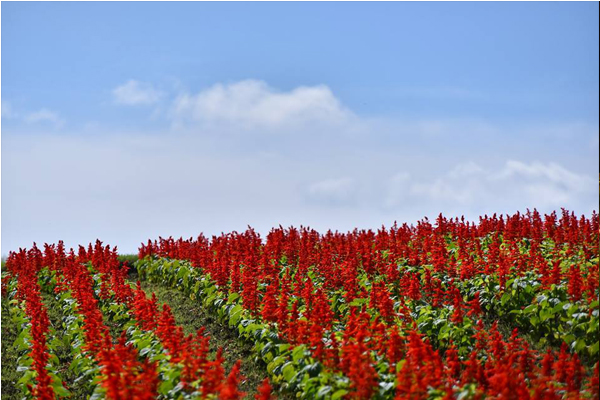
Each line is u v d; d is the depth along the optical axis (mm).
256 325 22328
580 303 20141
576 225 29688
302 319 20016
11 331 26766
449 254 30031
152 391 14953
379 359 16906
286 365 18578
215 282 29047
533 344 21203
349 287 23953
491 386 14203
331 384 16016
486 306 23875
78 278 28562
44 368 19391
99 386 16812
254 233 36844
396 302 23500
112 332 26594
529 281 22828
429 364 14852
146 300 21672
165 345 17234
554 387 14328
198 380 15117
